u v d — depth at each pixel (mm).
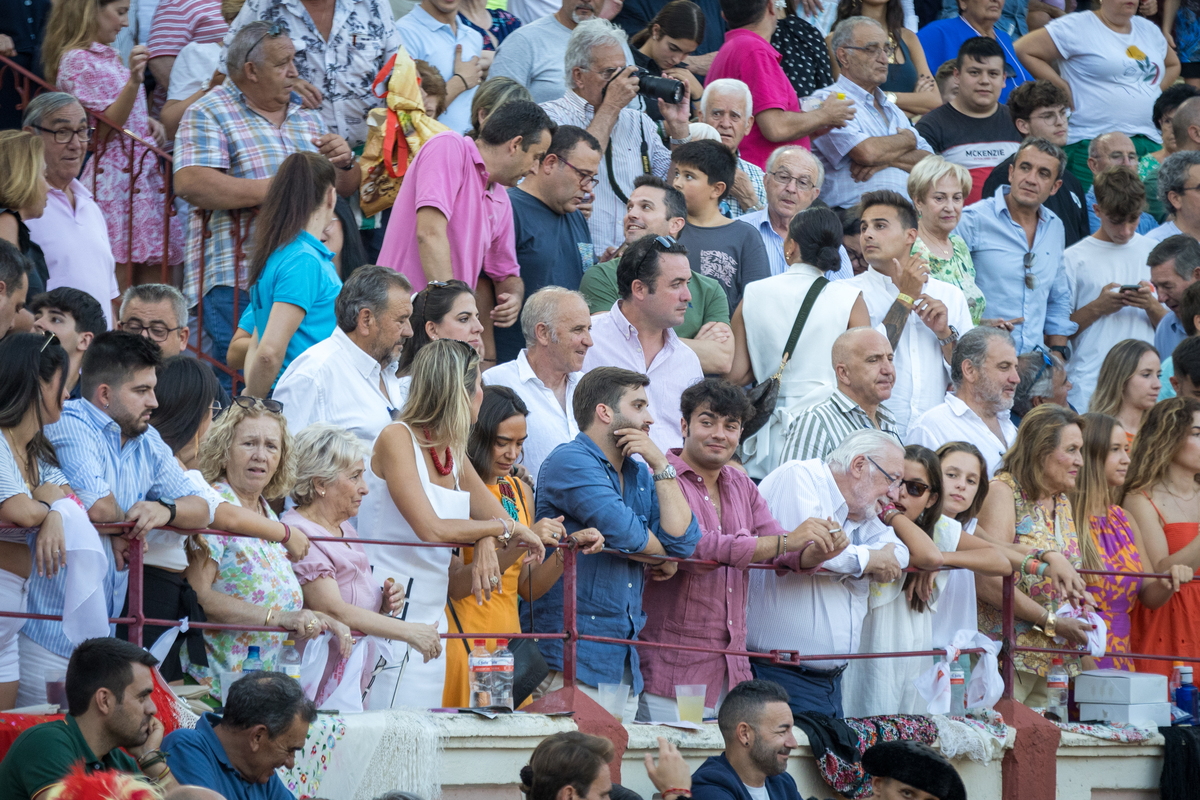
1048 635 25406
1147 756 25688
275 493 19000
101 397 17500
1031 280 34250
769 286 27672
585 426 21375
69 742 15078
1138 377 30172
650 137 31828
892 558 22625
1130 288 35344
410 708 19484
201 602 17922
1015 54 45469
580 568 21078
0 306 19547
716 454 21984
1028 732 24281
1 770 15133
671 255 25047
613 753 17828
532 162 27094
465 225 26406
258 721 15875
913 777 20297
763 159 35375
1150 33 45406
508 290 27641
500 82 29922
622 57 30906
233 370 27031
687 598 21906
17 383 16578
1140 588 27547
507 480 21875
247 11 30641
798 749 21891
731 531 22266
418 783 18266
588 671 20812
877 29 36906
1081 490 27156
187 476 18094
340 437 19234
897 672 23859
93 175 29219
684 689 21438
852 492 23062
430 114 31938
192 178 27859
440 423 19672
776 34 37250
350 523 20312
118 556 17109
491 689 19672
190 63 32188
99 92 29672
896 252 29078
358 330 21641
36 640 17188
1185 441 27953
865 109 37094
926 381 28812
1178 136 41219
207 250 28375
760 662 22828
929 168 32094
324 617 18188
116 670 15305
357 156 30922
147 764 15406
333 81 30594
